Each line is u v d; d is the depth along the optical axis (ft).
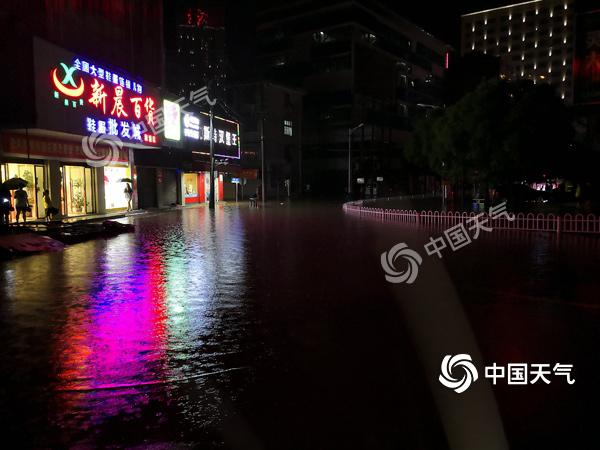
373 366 18.30
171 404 15.29
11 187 56.29
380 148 217.36
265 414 14.64
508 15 396.78
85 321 24.14
